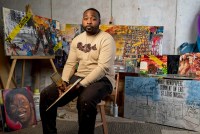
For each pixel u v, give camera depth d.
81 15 3.39
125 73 2.96
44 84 3.52
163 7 3.02
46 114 1.92
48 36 3.04
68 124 2.54
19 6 3.63
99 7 3.31
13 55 2.50
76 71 2.24
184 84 2.41
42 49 2.91
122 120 2.73
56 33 3.21
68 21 3.46
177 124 2.46
